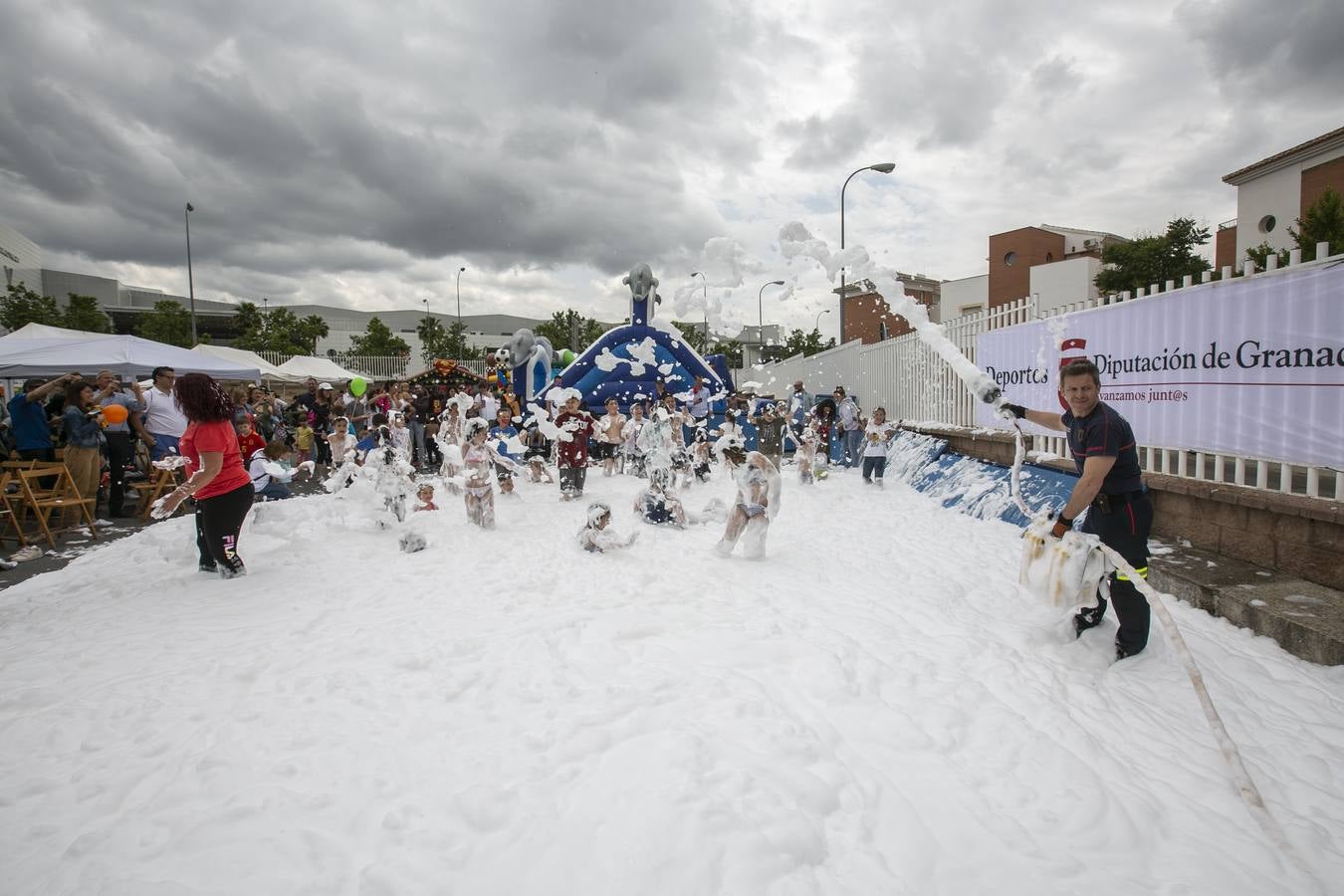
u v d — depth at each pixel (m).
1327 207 15.67
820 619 4.66
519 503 10.16
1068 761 2.84
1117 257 25.58
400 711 3.28
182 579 5.80
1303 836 2.45
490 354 24.45
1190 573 5.07
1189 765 2.92
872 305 31.28
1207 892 2.15
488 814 2.43
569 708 3.27
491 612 4.86
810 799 2.54
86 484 9.09
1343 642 3.79
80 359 11.96
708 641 4.18
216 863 2.21
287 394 26.86
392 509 8.01
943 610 4.86
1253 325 5.35
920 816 2.50
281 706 3.34
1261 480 5.36
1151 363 6.43
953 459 11.00
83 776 2.77
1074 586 3.80
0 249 50.19
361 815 2.46
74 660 3.98
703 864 2.16
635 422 13.16
